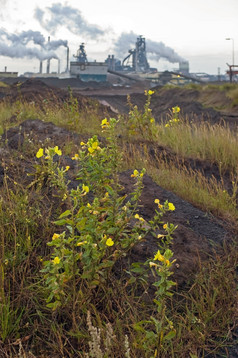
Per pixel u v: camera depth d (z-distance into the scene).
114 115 12.55
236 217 4.88
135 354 2.38
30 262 3.07
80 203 2.88
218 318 2.88
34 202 3.68
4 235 3.23
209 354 2.59
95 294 2.76
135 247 3.46
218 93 35.91
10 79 115.00
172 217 4.32
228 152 7.86
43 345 2.48
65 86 115.00
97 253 2.61
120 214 3.04
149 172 5.86
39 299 2.77
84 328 2.57
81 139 7.16
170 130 9.21
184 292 3.13
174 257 3.49
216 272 3.38
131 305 2.81
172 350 2.45
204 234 4.13
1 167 4.40
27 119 8.84
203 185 6.16
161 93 43.28
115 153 3.44
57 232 3.40
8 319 2.51
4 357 2.31
